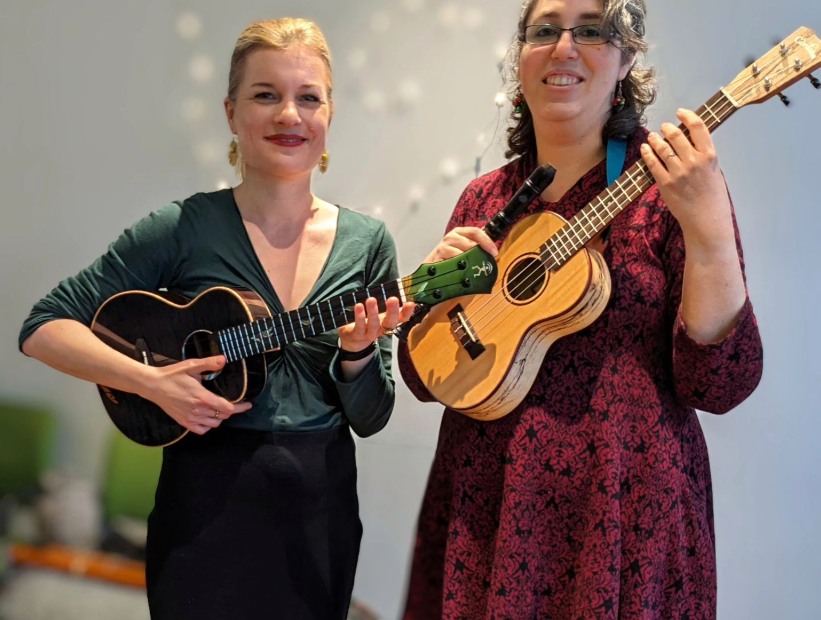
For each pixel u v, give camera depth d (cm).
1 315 248
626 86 146
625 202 132
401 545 234
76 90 241
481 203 158
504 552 136
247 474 154
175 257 160
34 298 247
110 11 237
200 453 156
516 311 139
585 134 144
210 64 236
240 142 161
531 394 142
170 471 159
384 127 229
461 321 144
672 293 138
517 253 141
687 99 207
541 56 140
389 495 235
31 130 243
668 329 140
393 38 226
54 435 247
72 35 239
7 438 245
